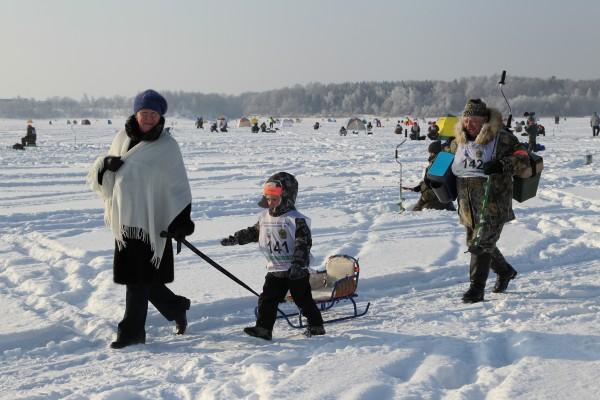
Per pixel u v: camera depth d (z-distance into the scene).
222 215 11.49
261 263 7.66
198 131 56.78
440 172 6.21
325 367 4.24
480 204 6.08
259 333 5.07
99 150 29.03
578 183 15.45
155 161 5.06
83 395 4.00
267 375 4.12
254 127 53.66
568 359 4.30
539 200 12.47
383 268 7.31
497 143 6.04
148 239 5.07
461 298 6.29
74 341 5.12
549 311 5.57
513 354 4.54
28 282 6.88
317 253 8.24
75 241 9.05
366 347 4.66
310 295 5.13
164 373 4.36
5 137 42.84
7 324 5.44
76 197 13.73
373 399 3.75
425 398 3.73
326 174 18.05
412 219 10.48
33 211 11.73
